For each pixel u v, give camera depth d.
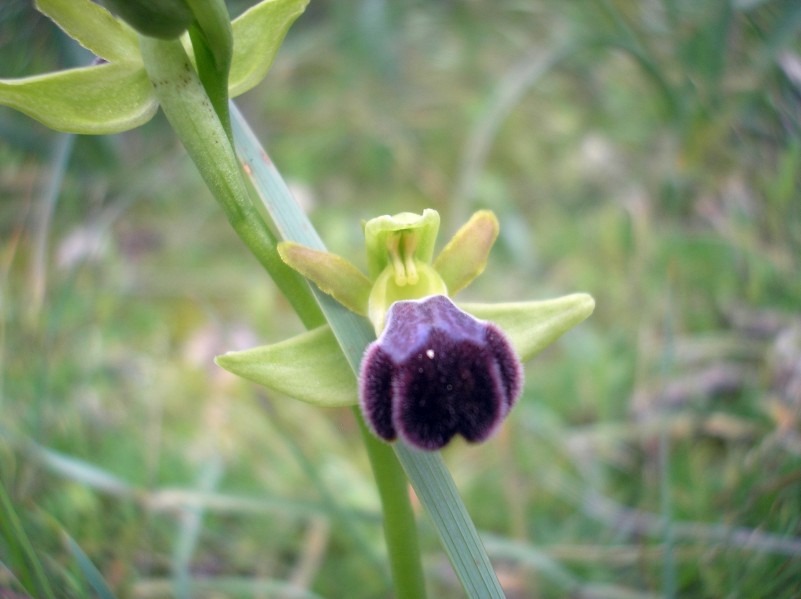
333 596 0.08
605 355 0.10
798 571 0.06
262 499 0.08
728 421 0.09
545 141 0.15
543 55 0.13
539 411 0.10
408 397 0.05
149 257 0.13
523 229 0.13
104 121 0.05
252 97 0.16
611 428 0.09
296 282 0.05
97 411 0.09
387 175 0.15
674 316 0.10
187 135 0.05
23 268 0.11
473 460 0.09
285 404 0.10
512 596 0.08
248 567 0.08
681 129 0.11
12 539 0.05
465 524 0.05
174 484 0.09
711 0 0.11
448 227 0.12
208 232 0.14
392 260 0.05
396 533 0.05
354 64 0.16
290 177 0.14
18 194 0.11
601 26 0.12
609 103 0.14
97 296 0.11
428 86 0.16
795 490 0.07
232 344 0.10
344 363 0.05
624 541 0.08
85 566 0.06
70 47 0.10
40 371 0.08
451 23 0.16
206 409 0.10
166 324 0.11
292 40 0.16
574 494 0.09
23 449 0.07
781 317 0.09
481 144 0.12
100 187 0.11
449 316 0.05
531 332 0.05
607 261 0.12
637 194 0.12
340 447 0.10
